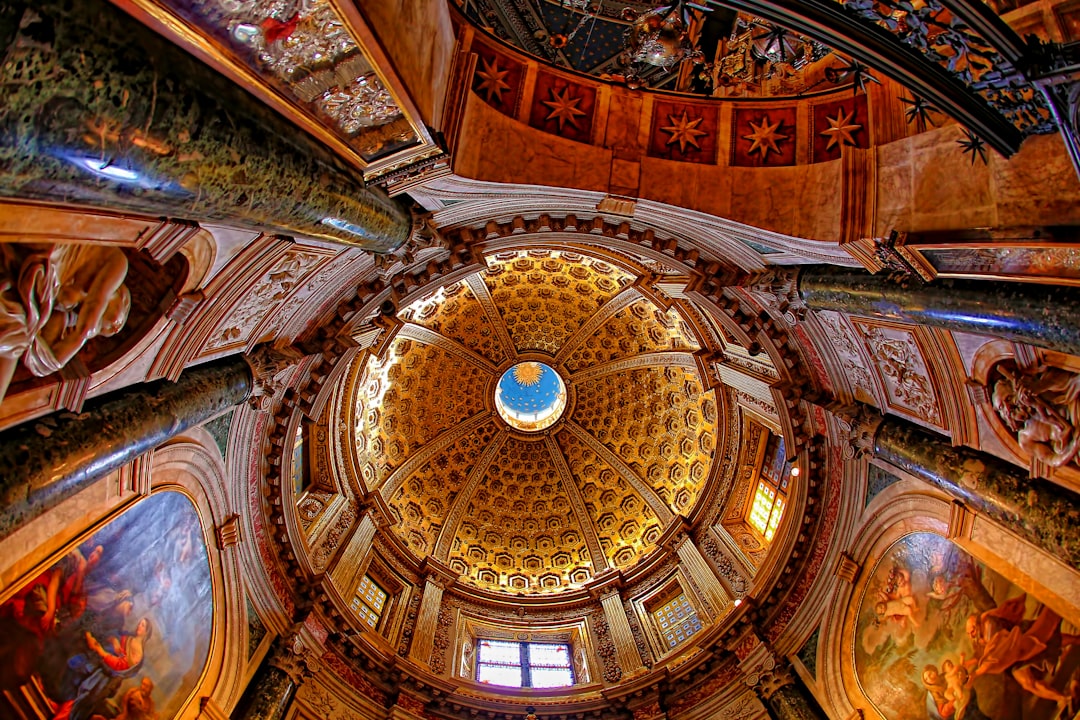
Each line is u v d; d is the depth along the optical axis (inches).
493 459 982.4
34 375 245.4
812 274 422.0
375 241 349.1
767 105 431.2
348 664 578.6
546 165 406.0
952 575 424.5
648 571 800.3
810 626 550.0
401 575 766.5
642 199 413.7
